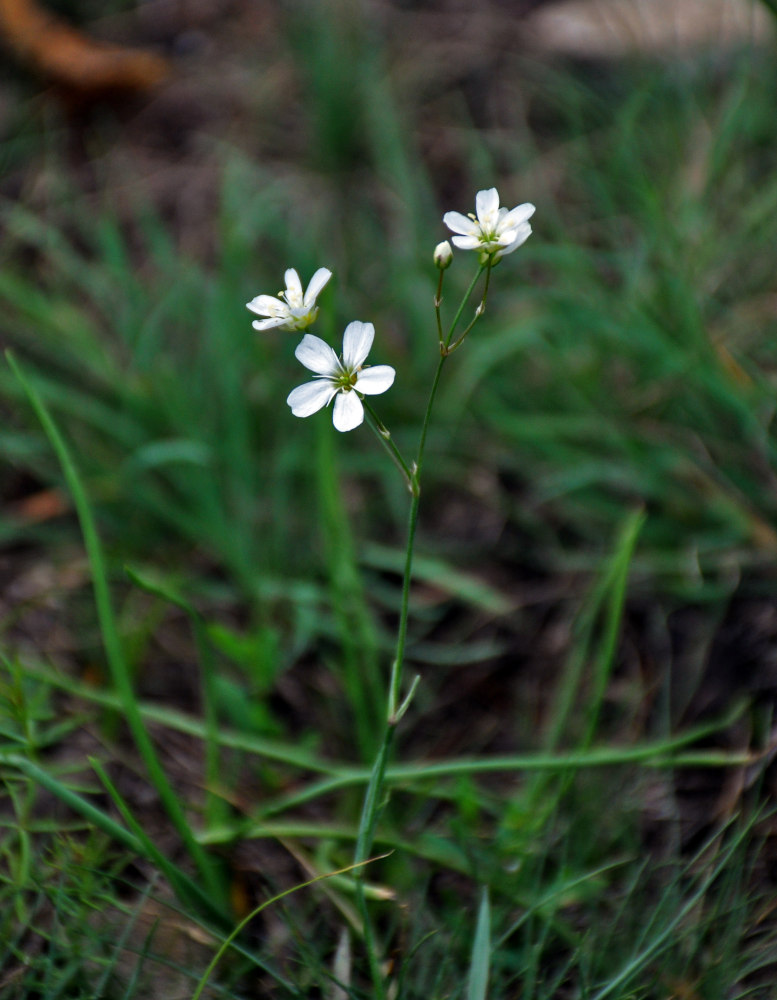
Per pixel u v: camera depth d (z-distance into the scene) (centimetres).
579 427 46
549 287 52
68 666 43
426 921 38
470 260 53
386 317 53
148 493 46
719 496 45
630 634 44
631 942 37
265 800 40
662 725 42
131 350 50
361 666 44
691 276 47
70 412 48
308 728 43
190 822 40
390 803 40
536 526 47
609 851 39
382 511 48
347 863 39
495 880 37
